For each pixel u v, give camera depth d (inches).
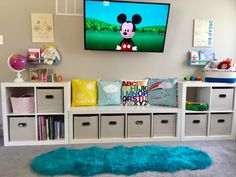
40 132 100.2
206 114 107.6
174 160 80.7
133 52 117.3
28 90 111.8
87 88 108.4
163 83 111.0
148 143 101.6
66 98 99.0
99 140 101.6
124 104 111.2
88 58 115.2
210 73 108.7
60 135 102.0
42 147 96.2
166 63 119.9
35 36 110.5
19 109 99.4
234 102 108.5
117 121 102.7
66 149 90.8
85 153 86.6
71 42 113.2
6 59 110.6
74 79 115.1
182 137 106.1
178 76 121.5
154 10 107.5
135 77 118.9
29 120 99.0
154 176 72.6
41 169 74.5
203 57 119.6
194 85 104.6
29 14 109.3
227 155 89.0
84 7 103.6
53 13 110.4
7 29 109.1
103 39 109.0
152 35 110.9
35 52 109.5
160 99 110.6
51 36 111.5
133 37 110.2
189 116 106.2
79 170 73.7
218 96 107.3
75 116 100.9
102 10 105.1
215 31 121.0
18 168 77.4
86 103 108.3
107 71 117.0
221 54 122.7
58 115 105.0
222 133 109.8
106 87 109.1
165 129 105.7
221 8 120.0
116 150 89.9
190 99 121.7
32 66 112.5
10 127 98.7
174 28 118.0
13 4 108.1
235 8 121.1
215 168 78.1
